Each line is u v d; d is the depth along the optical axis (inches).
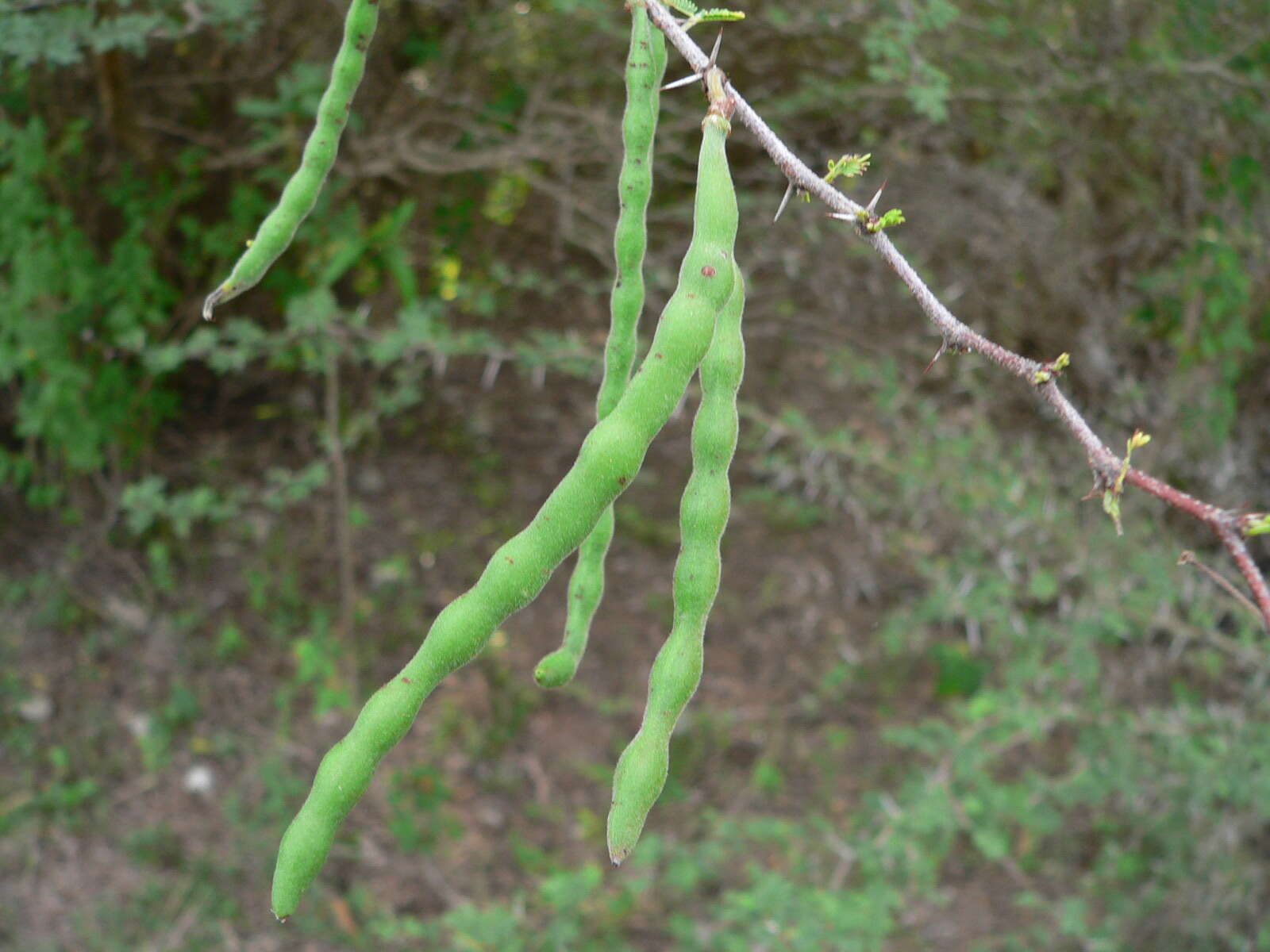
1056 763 191.0
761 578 226.4
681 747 196.1
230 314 223.8
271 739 192.9
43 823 176.6
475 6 198.7
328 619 211.5
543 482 241.0
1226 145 178.1
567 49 204.5
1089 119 192.2
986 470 171.6
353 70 77.1
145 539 214.5
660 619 221.5
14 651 196.5
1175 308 194.4
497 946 144.9
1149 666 169.2
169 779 186.1
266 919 169.6
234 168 210.1
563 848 183.6
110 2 137.4
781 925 135.3
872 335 222.5
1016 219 202.4
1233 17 167.6
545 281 230.8
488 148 210.7
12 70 156.4
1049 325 209.6
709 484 57.7
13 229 171.9
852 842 158.1
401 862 178.7
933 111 132.2
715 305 51.9
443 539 228.1
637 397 50.9
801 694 207.3
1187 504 51.9
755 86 210.8
